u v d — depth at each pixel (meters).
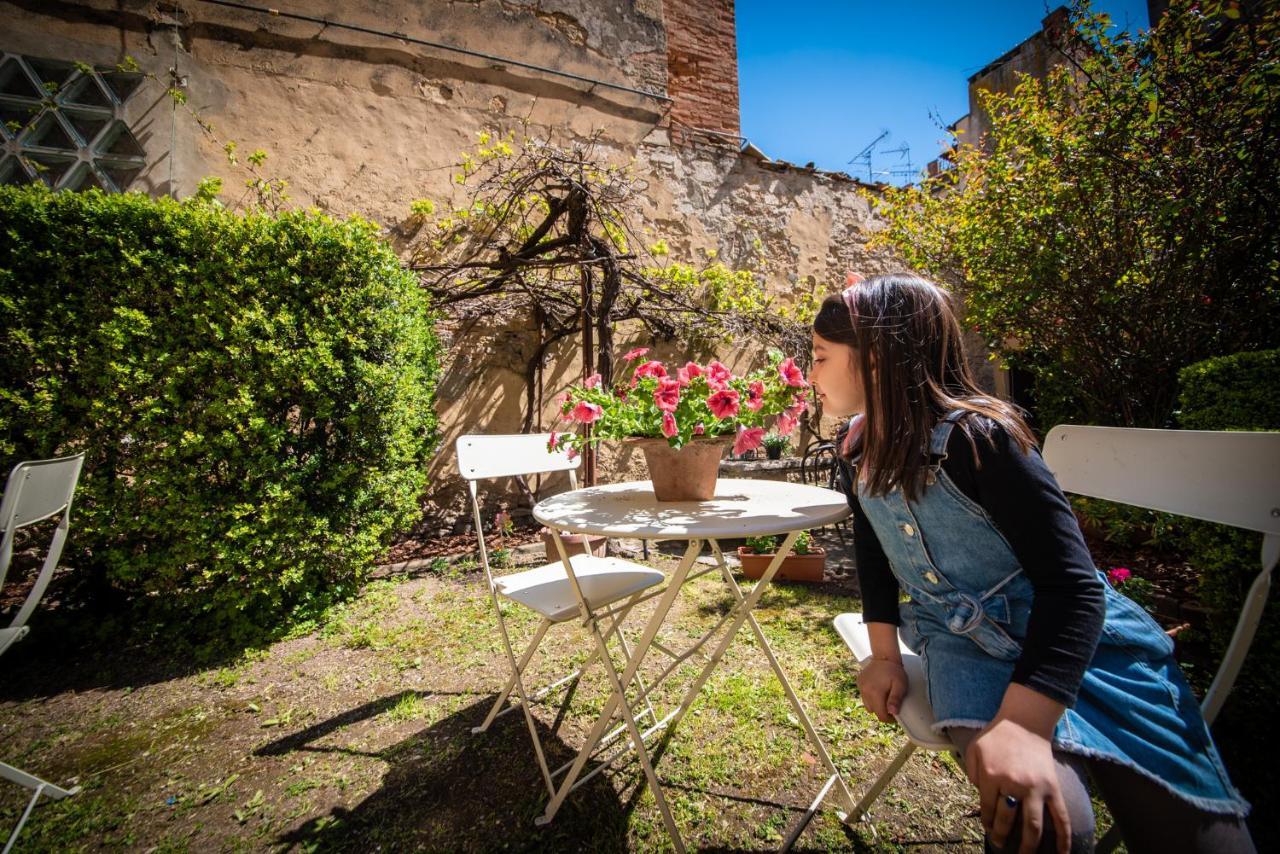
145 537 3.11
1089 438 1.51
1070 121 3.72
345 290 3.53
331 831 1.65
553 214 4.53
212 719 2.27
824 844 1.55
